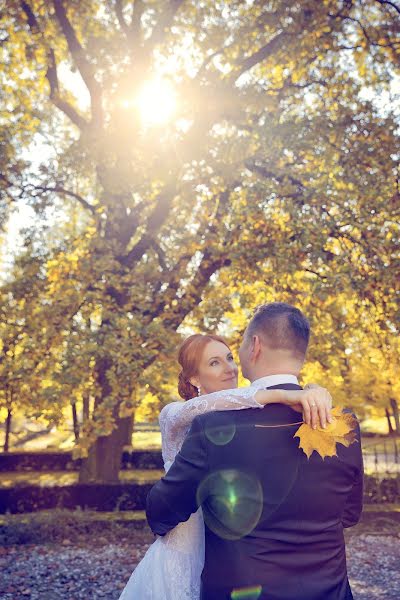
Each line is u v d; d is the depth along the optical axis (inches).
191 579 61.2
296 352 60.7
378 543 311.4
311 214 337.1
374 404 613.9
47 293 383.2
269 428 54.7
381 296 335.3
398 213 335.9
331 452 53.1
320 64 427.5
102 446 399.9
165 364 343.6
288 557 51.3
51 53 434.9
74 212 518.6
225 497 52.9
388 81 418.6
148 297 378.3
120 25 421.1
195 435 56.2
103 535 327.0
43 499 376.2
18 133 428.8
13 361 362.0
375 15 426.0
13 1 407.8
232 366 81.6
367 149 354.9
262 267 350.9
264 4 396.2
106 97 443.2
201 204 371.6
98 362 357.1
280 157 355.6
